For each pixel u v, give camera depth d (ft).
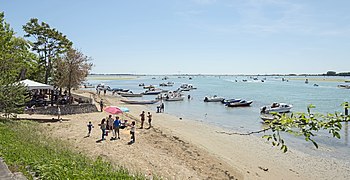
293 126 12.78
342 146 76.95
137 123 102.17
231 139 84.74
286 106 151.74
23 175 26.99
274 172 57.52
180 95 223.71
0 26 101.35
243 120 124.67
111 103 179.83
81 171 29.58
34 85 94.53
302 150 73.51
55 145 48.70
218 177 51.47
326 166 61.72
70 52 140.46
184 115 139.13
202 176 50.98
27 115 89.20
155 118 124.06
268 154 69.77
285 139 84.84
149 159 57.21
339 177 55.72
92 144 64.23
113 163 48.65
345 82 527.40
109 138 71.61
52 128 76.23
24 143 41.47
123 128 87.25
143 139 74.95
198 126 106.42
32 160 31.32
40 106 101.24
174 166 54.60
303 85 444.14
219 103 197.88
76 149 55.62
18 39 137.80
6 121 64.80
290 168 60.13
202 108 169.89
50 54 148.66
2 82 69.10
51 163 30.73
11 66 100.22
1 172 27.53
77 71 139.54
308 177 55.52
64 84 138.21
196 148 70.23
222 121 121.19
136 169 49.62
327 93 279.90
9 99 68.80
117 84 518.78
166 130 92.79
